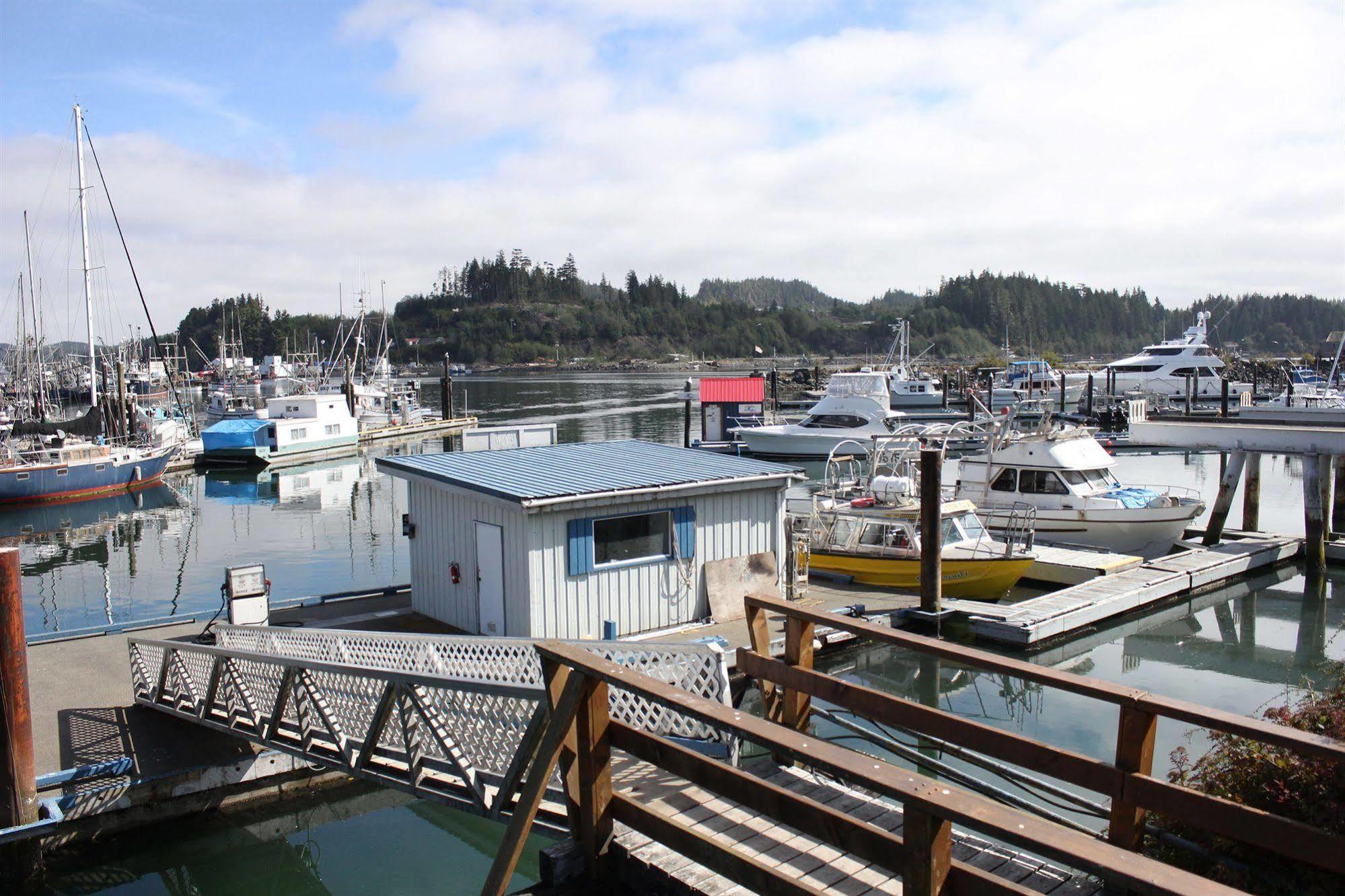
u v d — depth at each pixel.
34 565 24.52
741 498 14.25
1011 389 65.06
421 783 7.32
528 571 12.20
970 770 10.64
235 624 12.11
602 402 87.69
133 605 20.38
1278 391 61.53
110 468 36.03
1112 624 16.77
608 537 13.00
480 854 9.35
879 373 43.44
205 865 9.19
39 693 11.62
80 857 8.85
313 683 8.52
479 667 8.71
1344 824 5.23
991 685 13.95
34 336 52.06
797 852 5.42
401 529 28.50
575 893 5.31
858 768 4.10
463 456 15.22
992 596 17.72
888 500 18.91
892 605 16.16
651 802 6.06
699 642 7.65
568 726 5.38
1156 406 53.25
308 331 159.25
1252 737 4.50
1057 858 3.41
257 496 35.59
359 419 54.97
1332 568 20.80
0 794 8.24
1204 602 18.48
